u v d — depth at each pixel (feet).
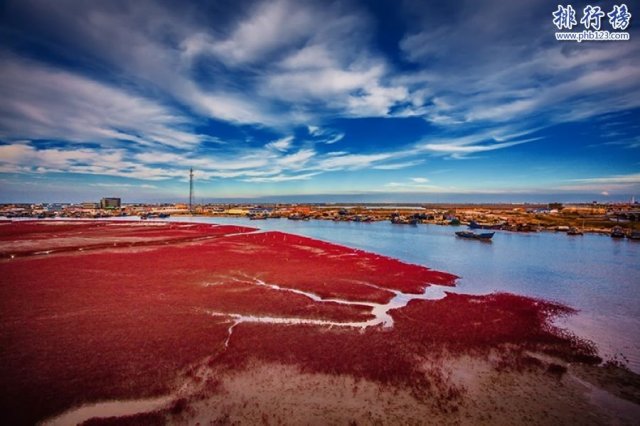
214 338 55.98
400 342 55.77
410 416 36.99
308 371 45.98
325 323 64.49
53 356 48.62
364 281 99.14
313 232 284.00
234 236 223.92
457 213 499.10
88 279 96.27
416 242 213.25
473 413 37.50
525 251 172.24
